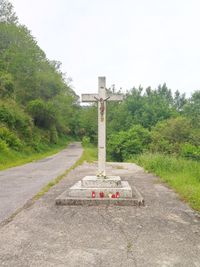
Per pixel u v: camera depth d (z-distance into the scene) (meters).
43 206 7.27
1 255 4.32
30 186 10.74
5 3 55.75
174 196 8.66
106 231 5.38
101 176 8.38
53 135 50.50
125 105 67.50
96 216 6.35
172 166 14.84
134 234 5.23
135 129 44.91
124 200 7.34
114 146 43.06
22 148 30.11
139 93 72.75
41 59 58.09
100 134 8.51
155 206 7.32
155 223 5.88
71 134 83.00
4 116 32.25
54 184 10.88
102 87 8.54
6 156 23.47
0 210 6.98
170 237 5.09
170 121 45.59
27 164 21.12
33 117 45.81
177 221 6.04
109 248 4.58
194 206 7.31
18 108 39.47
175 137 42.09
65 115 64.62
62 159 26.48
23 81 48.47
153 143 41.72
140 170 16.72
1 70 43.59
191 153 27.23
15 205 7.51
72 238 5.02
